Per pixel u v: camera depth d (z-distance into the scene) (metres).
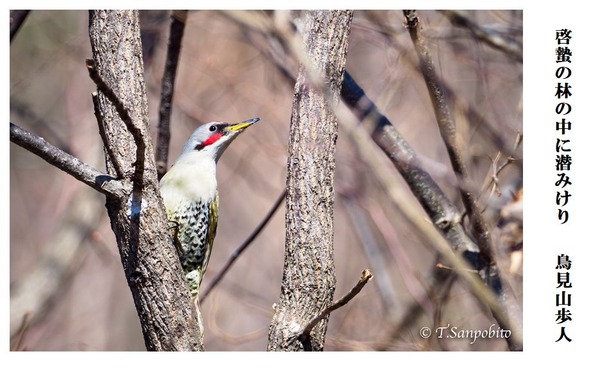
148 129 7.81
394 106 12.66
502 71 11.72
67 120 15.48
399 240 12.35
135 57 7.93
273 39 10.38
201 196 10.31
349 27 8.03
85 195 15.00
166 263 7.54
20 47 15.20
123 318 15.20
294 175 7.66
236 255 10.05
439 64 9.69
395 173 10.66
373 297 12.35
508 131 10.54
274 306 7.70
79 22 15.39
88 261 15.57
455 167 8.86
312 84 7.39
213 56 14.52
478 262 9.20
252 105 14.41
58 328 14.79
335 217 14.43
